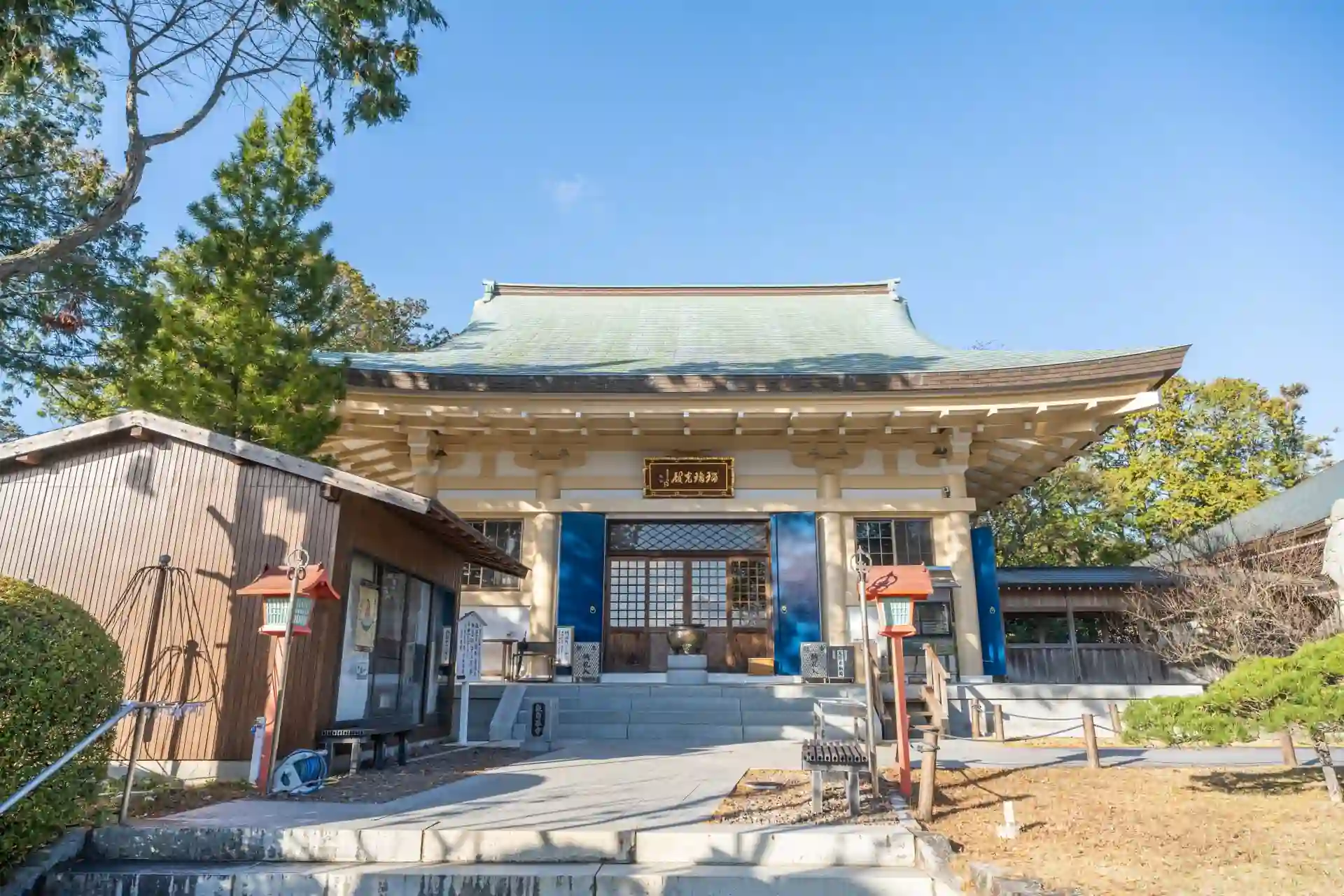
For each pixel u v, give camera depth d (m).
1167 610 18.45
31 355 16.44
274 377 12.13
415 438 15.46
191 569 8.51
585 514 15.51
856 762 6.33
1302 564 18.52
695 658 14.13
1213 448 30.95
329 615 8.52
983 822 6.59
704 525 16.16
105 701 5.62
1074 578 19.62
